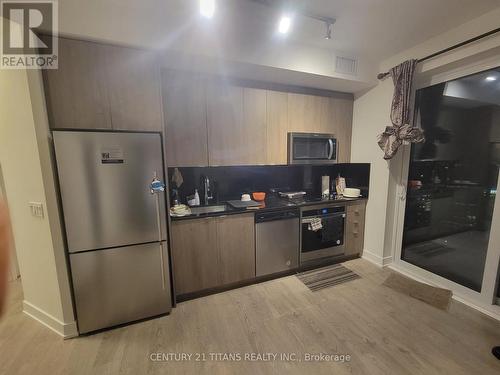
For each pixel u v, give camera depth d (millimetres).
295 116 2844
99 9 1694
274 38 2225
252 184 3084
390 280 2699
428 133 2627
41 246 1883
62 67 1694
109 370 1621
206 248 2348
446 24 2070
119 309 2002
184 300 2375
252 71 2355
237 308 2248
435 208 2592
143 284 2055
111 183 1848
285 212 2658
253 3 1779
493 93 2072
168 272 2160
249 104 2584
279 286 2607
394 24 2070
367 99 3006
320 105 2982
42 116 1674
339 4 1795
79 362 1684
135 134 1871
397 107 2533
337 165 3527
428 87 2584
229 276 2482
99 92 1791
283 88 2746
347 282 2668
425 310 2189
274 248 2656
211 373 1595
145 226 1995
